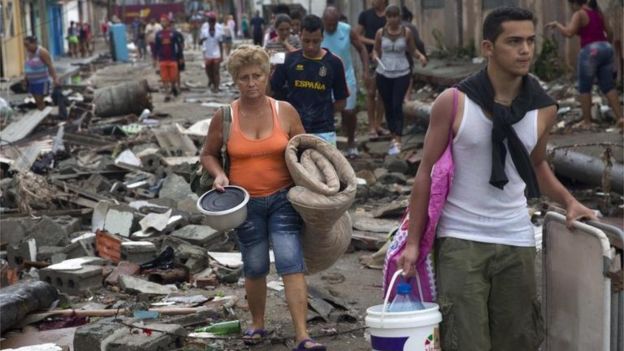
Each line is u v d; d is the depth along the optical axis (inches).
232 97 1035.3
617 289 172.7
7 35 1454.2
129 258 341.4
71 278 314.7
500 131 182.5
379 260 339.9
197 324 281.3
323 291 306.2
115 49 1979.6
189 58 1861.5
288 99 390.6
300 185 237.9
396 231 214.5
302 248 249.9
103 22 3206.2
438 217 187.9
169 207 401.4
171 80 1053.8
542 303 196.4
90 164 546.0
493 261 189.0
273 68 401.7
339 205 233.1
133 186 468.1
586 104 557.0
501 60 180.5
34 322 286.5
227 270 330.0
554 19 747.4
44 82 834.2
